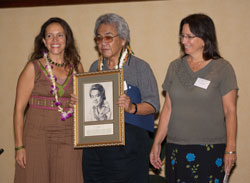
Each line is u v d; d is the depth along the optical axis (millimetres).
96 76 3143
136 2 5281
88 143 3070
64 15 5477
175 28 5188
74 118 3150
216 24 5090
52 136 3324
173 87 3039
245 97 5027
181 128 2949
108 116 3057
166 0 5215
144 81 3154
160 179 4168
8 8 5652
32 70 3361
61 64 3471
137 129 3121
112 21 3090
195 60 3008
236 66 5051
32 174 3293
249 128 5020
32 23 5586
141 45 5270
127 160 3080
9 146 5648
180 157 2932
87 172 3234
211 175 2850
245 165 5023
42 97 3352
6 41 5668
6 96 5668
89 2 5379
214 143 2865
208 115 2875
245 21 5031
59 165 3330
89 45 5398
